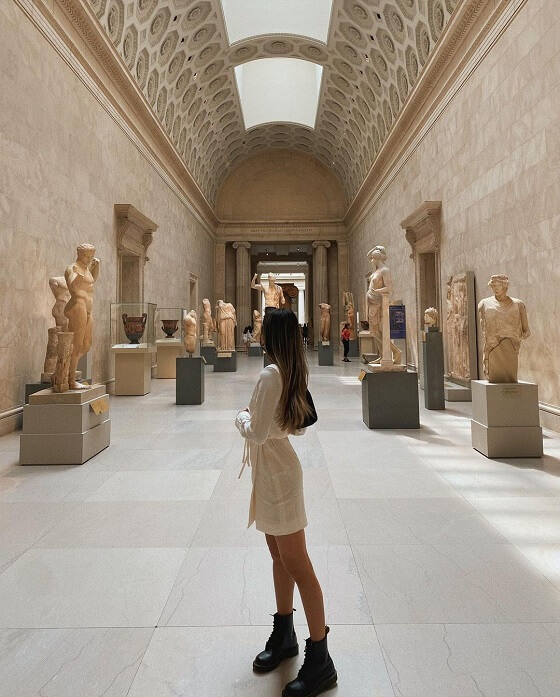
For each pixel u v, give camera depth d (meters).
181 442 6.15
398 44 13.21
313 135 25.38
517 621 2.29
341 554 3.02
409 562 2.90
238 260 29.14
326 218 28.78
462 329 9.85
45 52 8.09
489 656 2.04
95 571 2.81
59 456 5.12
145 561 2.93
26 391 7.21
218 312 17.12
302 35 16.91
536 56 7.00
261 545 3.15
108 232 11.05
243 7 16.55
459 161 10.14
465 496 4.05
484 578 2.71
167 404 9.47
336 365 18.28
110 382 11.20
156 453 5.60
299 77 23.97
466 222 9.77
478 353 9.56
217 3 14.07
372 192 19.89
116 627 2.26
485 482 4.42
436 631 2.22
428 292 13.31
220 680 1.92
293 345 1.98
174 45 14.25
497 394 5.27
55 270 8.43
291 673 1.96
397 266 15.87
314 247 29.09
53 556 3.00
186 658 2.04
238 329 29.05
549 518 3.56
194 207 21.62
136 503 3.94
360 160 22.27
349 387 11.83
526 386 5.26
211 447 5.88
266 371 1.93
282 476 1.92
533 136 7.12
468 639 2.16
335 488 4.29
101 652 2.08
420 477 4.59
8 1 6.98
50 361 7.56
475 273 9.39
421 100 12.55
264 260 36.25
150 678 1.92
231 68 18.53
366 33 14.52
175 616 2.35
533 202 7.14
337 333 29.16
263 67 24.02
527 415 5.25
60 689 1.85
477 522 3.50
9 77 7.01
